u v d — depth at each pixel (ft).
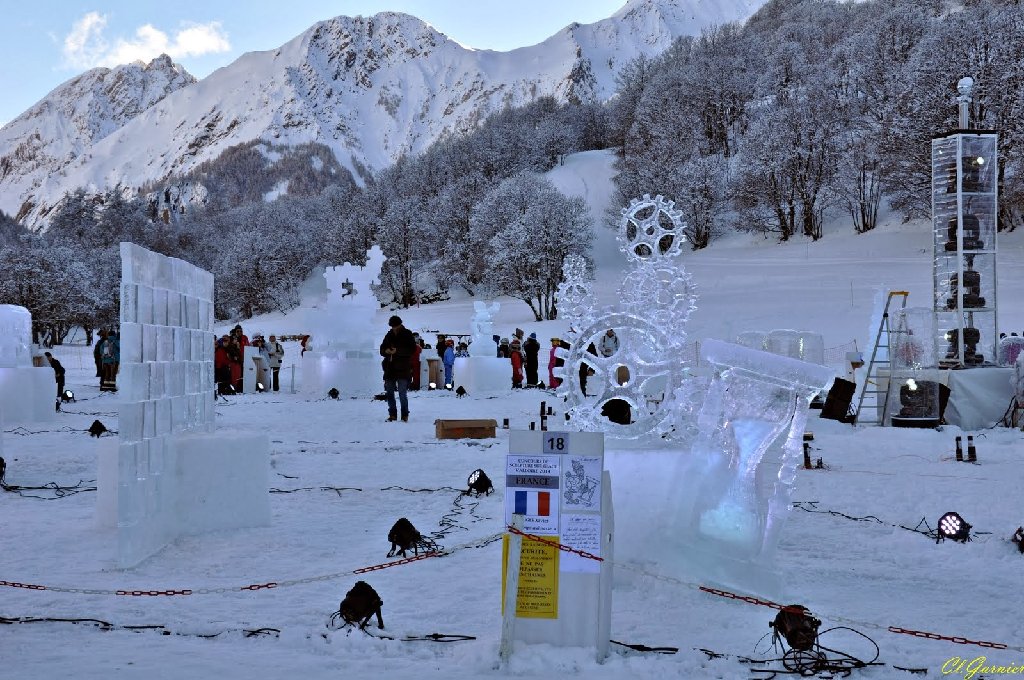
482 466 40.98
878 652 15.87
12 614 18.07
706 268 267.39
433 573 21.88
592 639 15.52
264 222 491.31
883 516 29.89
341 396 87.97
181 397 27.43
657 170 356.79
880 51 347.97
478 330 94.73
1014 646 16.48
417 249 392.27
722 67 454.81
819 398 64.44
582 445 15.74
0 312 66.64
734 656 15.76
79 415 69.87
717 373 21.04
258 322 350.23
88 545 25.29
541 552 15.69
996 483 36.17
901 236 269.64
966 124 63.87
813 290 201.57
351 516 29.63
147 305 24.48
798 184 312.50
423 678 14.38
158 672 14.38
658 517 20.75
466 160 507.71
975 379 58.23
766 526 20.12
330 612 18.24
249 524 27.68
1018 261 216.95
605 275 325.62
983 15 272.72
